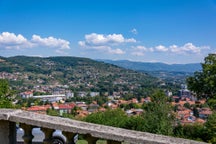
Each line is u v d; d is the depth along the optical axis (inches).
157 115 909.8
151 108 934.4
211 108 1080.8
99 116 935.7
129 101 4143.7
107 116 940.6
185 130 916.0
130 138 134.4
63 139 325.7
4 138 148.6
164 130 877.2
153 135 142.7
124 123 918.4
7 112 150.0
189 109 2876.5
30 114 154.9
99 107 3597.4
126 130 146.6
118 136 134.7
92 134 137.6
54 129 143.3
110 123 916.0
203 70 1123.3
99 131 137.3
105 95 5561.0
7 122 148.7
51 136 144.9
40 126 143.1
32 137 148.3
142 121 909.8
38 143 326.0
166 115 914.1
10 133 149.8
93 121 922.7
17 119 145.6
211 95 1147.3
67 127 140.2
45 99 4722.0
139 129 899.4
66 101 4847.4
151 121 898.7
